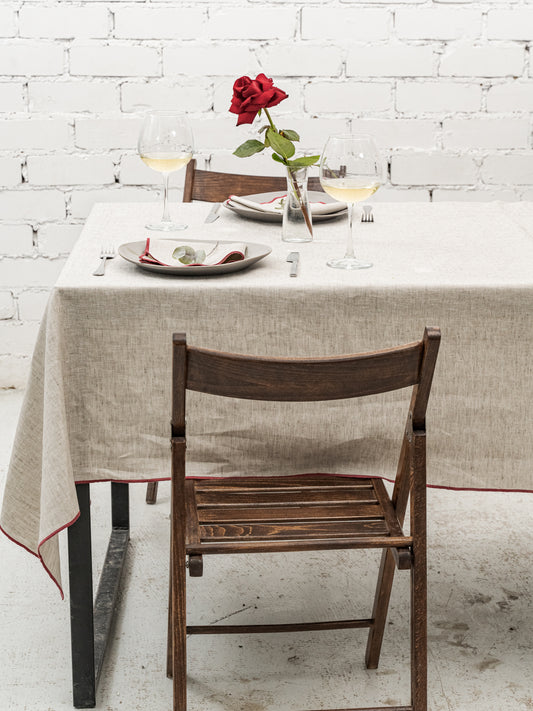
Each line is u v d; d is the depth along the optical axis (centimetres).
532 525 227
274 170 286
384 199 291
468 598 196
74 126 280
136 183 286
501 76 280
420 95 282
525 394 156
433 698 166
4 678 171
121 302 149
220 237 187
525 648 180
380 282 152
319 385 129
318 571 207
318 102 282
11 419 280
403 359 129
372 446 158
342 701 165
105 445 155
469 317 152
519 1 274
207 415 155
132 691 167
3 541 220
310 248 178
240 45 277
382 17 275
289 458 158
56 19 272
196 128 283
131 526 227
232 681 170
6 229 287
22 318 295
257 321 151
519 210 215
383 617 169
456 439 158
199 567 137
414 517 141
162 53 276
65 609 193
